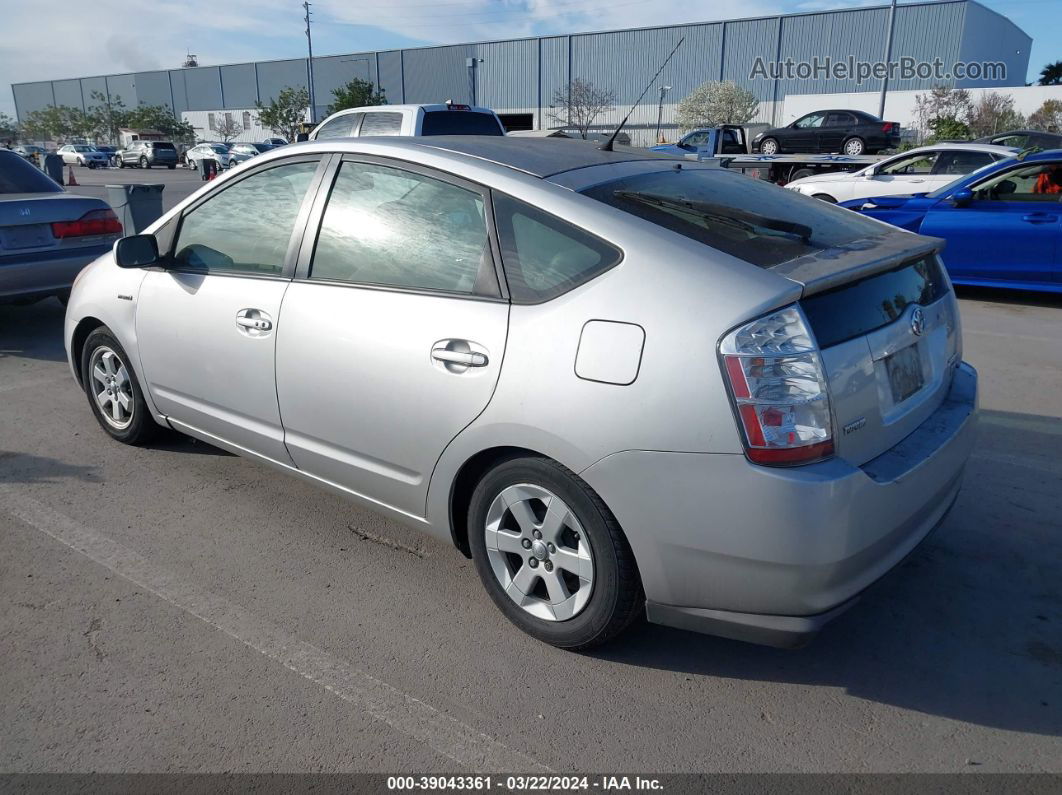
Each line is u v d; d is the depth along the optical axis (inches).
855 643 117.7
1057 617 124.0
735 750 97.4
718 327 93.4
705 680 109.7
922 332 114.4
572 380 100.9
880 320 106.0
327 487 138.2
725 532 94.6
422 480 120.0
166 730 99.8
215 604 126.0
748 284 95.1
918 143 1092.5
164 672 110.3
